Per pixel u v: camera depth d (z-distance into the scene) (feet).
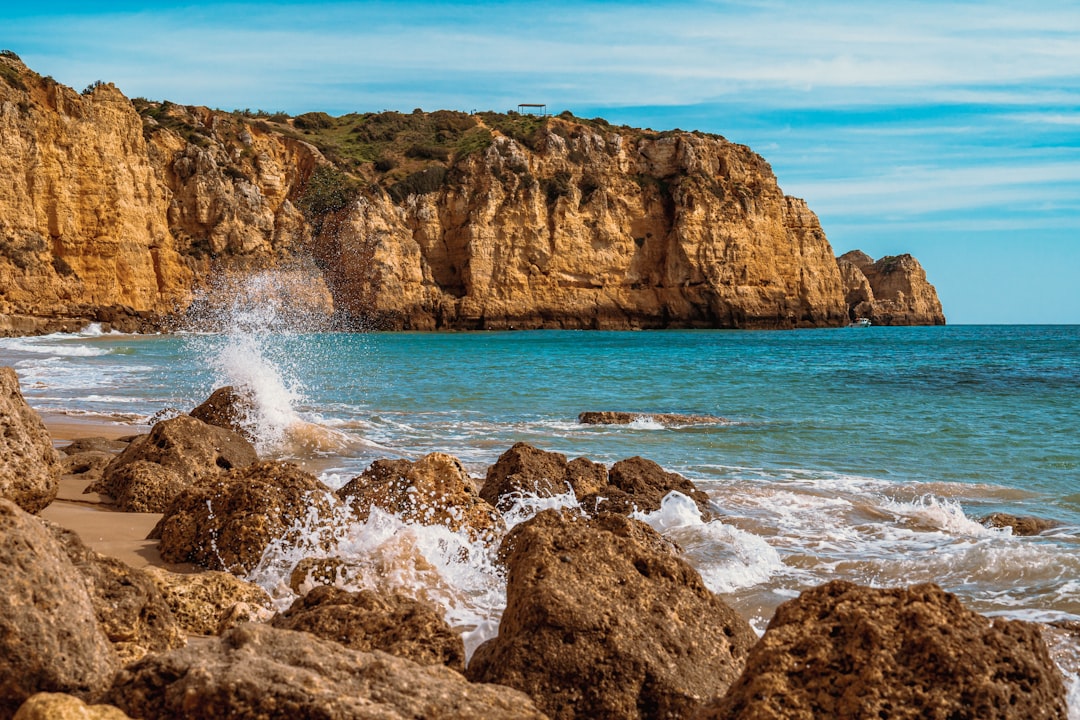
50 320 190.19
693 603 17.83
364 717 11.75
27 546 13.85
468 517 29.07
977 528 34.99
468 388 93.20
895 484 44.06
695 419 67.10
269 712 11.78
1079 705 17.58
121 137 213.05
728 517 35.65
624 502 34.40
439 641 16.66
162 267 220.23
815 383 102.32
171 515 26.03
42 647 13.10
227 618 19.45
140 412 67.92
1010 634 13.58
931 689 12.74
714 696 15.81
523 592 17.11
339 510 26.50
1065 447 56.59
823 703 13.02
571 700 15.64
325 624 17.01
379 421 66.54
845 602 14.11
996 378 109.50
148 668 12.55
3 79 189.47
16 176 187.83
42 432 26.61
